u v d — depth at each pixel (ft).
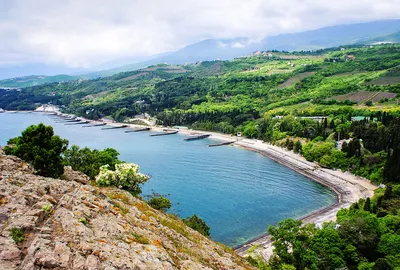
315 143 541.75
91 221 74.79
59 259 55.98
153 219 104.73
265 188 407.44
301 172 479.00
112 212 88.22
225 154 615.57
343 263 190.49
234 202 355.56
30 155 158.61
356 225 217.15
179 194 377.71
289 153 581.53
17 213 69.21
